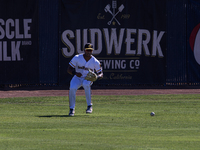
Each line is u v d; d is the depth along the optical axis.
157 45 72.50
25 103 47.62
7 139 23.16
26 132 25.67
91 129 27.05
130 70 71.94
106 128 27.56
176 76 73.12
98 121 31.14
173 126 28.83
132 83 71.94
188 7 73.12
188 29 73.19
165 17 72.56
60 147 20.84
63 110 40.38
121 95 57.91
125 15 71.81
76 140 22.89
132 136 24.34
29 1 70.19
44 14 70.50
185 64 73.19
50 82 70.94
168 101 50.00
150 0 72.19
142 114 36.41
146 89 68.44
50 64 70.88
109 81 71.50
